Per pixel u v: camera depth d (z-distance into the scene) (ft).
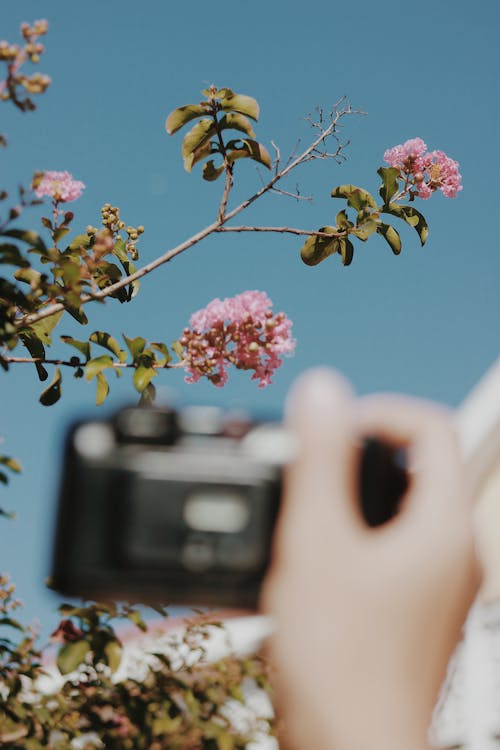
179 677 11.98
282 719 2.14
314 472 2.22
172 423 3.19
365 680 2.07
